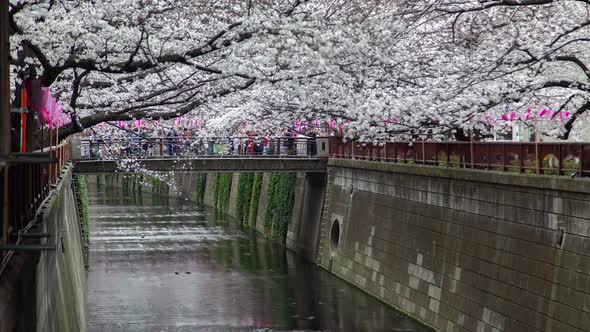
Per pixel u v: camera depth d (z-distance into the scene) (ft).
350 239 136.05
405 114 79.10
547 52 67.10
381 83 78.38
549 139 114.21
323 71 60.95
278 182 181.27
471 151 94.27
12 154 29.35
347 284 132.36
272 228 181.68
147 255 157.38
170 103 65.98
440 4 66.64
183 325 101.30
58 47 55.67
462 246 94.94
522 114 82.79
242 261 152.66
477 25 75.46
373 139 92.48
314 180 159.33
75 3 58.95
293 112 88.99
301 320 105.29
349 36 59.57
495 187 86.79
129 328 99.60
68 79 70.79
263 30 55.47
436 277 101.35
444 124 80.74
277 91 72.64
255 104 91.30
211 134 123.13
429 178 105.40
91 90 71.31
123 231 193.47
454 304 95.40
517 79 72.59
